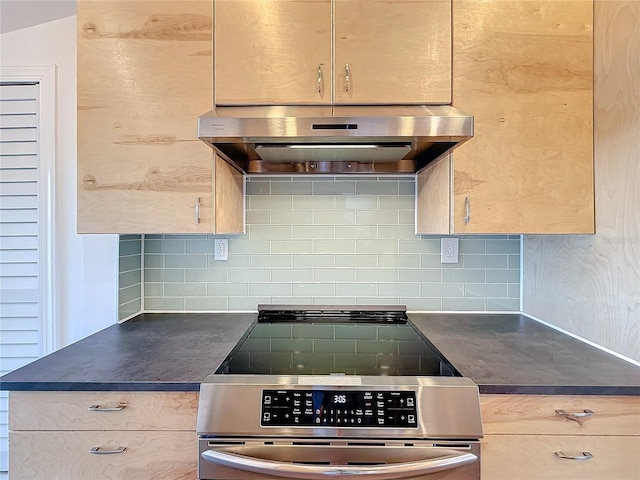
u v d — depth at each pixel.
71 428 0.99
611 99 1.20
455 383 0.96
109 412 0.99
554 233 1.28
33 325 1.66
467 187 1.28
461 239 1.72
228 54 1.30
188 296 1.73
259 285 1.72
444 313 1.72
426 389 0.95
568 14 1.29
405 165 1.65
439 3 1.29
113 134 1.31
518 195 1.29
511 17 1.29
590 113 1.28
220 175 1.37
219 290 1.73
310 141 1.24
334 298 1.72
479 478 0.94
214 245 1.72
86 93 1.31
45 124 1.63
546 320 1.54
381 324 1.56
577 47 1.29
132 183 1.31
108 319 1.55
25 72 1.62
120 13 1.31
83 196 1.31
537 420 0.98
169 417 0.99
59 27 1.63
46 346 1.64
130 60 1.31
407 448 0.94
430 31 1.29
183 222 1.32
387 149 1.34
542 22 1.29
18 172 1.64
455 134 1.15
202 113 1.31
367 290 1.72
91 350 1.22
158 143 1.31
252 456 0.94
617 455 0.97
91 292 1.55
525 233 1.29
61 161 1.64
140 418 0.99
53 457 0.99
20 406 0.99
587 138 1.29
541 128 1.29
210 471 0.95
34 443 0.99
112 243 1.55
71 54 1.63
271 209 1.72
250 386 0.96
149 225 1.32
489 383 0.97
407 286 1.72
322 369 1.06
